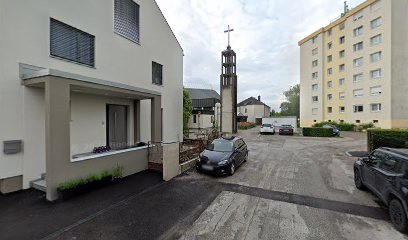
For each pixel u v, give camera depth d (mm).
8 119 5484
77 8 7355
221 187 6711
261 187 6742
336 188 6637
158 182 7055
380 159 5422
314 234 4023
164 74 12562
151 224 4344
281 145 16703
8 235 3793
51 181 5219
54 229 4031
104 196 5711
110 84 6934
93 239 3760
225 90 27234
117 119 9828
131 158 7746
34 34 6020
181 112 14555
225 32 26984
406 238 3865
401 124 25547
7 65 5434
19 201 5180
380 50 26922
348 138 21656
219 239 3850
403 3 25766
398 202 4152
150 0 11250
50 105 5191
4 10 5363
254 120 63094
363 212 4961
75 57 7383
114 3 9062
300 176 7969
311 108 38188
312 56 37906
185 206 5250
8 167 5535
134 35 10234
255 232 4094
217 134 15242
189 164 9039
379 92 27172
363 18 28953
